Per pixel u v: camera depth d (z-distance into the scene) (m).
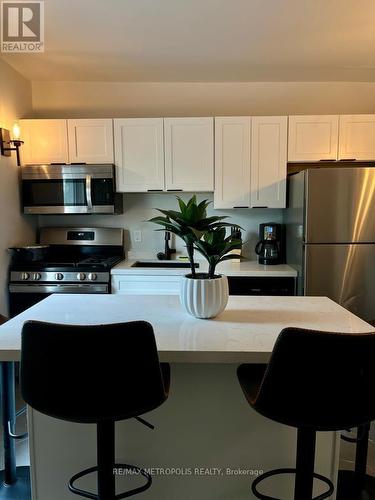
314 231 2.70
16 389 2.76
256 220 3.50
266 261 3.23
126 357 1.04
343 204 2.68
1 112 2.90
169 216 1.44
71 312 1.60
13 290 2.95
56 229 3.53
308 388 1.03
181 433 1.50
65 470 1.50
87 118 3.43
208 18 2.25
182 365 1.47
